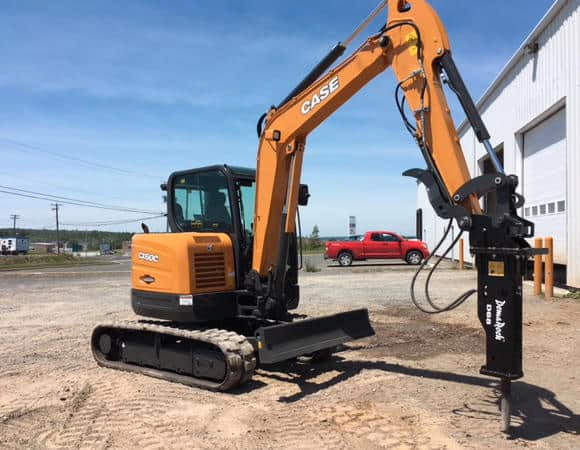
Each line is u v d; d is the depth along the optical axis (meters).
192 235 6.41
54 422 4.97
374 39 5.44
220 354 5.87
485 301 4.34
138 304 6.85
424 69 4.98
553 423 4.71
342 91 5.73
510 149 17.67
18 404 5.51
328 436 4.52
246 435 4.58
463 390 5.71
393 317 10.38
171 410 5.24
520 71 16.55
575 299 11.74
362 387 5.89
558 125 14.43
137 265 6.91
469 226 4.46
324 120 6.11
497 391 5.65
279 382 6.16
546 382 5.93
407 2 5.25
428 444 4.30
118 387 6.07
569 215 12.78
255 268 6.48
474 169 22.67
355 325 6.84
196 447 4.34
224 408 5.28
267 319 6.62
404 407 5.20
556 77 13.67
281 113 6.34
